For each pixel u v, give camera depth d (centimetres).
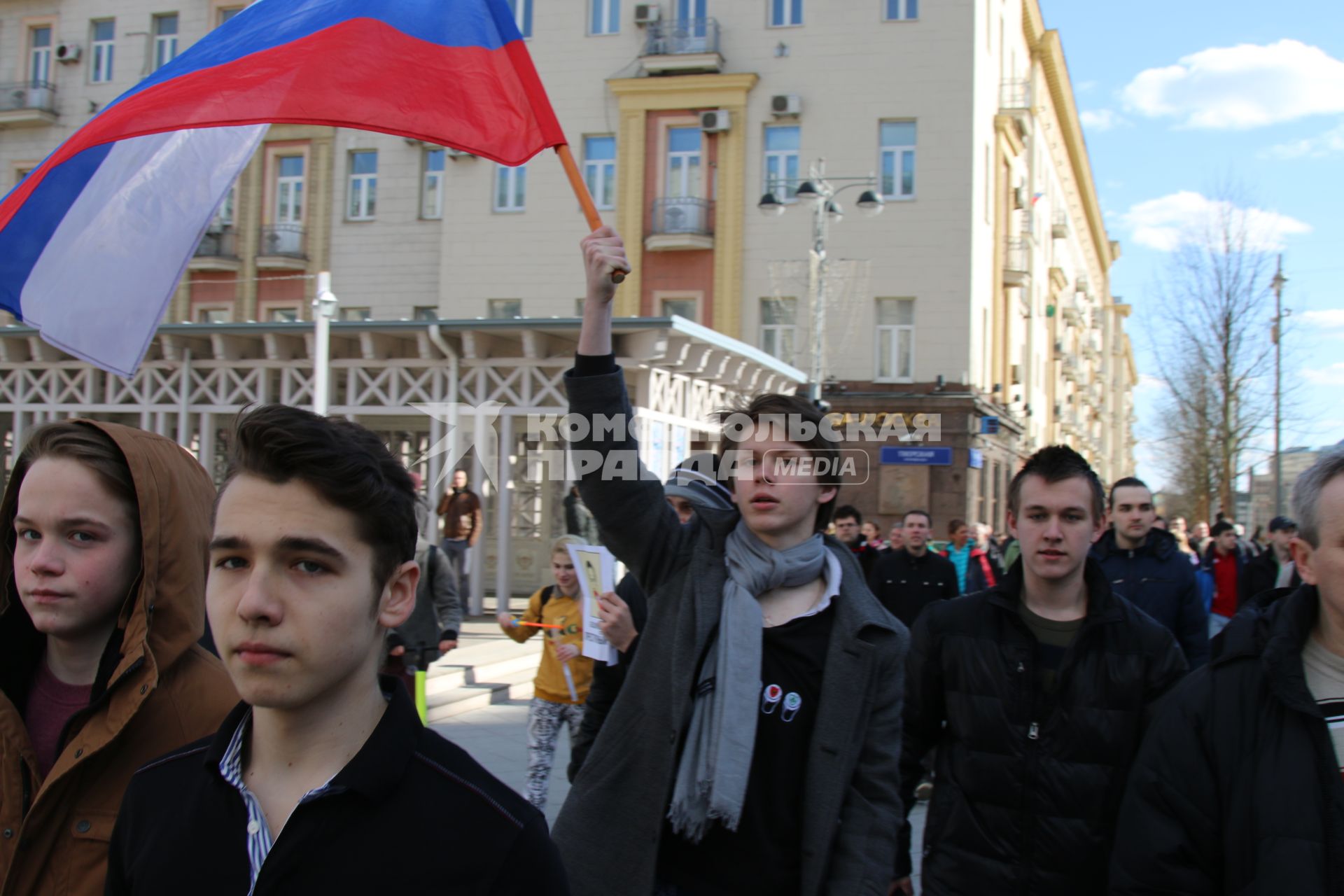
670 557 278
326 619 149
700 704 259
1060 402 4166
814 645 267
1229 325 2573
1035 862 308
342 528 151
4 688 229
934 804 334
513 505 1755
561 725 626
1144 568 536
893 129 2323
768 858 254
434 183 2500
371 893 144
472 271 2422
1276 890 214
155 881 149
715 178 2364
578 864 256
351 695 156
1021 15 3108
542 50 2452
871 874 249
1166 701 247
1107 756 309
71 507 213
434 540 1278
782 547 277
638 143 2388
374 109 272
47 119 2597
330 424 158
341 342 1480
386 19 279
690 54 2336
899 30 2306
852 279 2203
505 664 1126
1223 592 1093
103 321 299
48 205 292
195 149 313
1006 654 324
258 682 147
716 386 1631
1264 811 220
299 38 276
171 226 308
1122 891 236
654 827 252
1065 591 327
